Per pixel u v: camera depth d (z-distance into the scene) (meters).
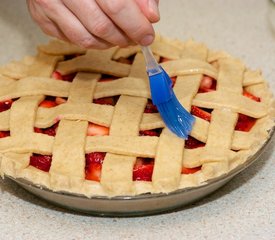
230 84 0.70
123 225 0.61
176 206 0.62
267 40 0.89
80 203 0.60
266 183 0.66
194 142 0.63
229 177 0.61
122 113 0.64
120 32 0.58
